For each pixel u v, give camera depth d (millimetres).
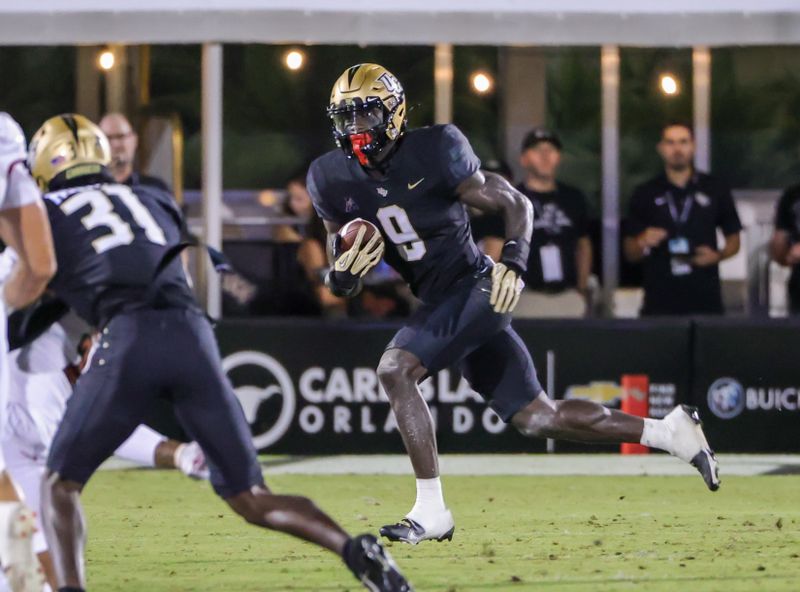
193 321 15586
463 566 19578
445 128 20344
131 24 32469
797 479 30859
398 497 27906
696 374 35156
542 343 35000
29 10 32312
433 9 32750
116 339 15297
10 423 17516
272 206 40062
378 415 35000
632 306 38562
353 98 19750
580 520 24438
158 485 29750
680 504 26734
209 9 32469
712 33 32969
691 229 36438
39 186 16578
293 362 34906
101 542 22047
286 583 18312
